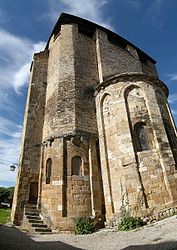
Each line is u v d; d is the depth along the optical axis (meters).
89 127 15.38
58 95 16.42
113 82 15.14
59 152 13.80
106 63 19.03
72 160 13.74
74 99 15.98
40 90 18.94
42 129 17.02
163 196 11.11
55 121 15.39
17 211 13.67
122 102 14.12
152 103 14.16
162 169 11.82
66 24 21.19
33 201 14.37
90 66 19.05
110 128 14.11
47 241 9.23
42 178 14.15
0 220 16.06
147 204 11.07
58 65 18.25
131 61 21.56
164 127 13.53
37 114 17.55
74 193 12.73
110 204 12.12
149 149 12.70
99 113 15.30
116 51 20.97
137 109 13.89
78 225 11.66
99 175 13.84
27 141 16.06
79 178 13.23
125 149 12.69
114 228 10.94
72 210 12.26
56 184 12.88
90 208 12.66
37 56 20.92
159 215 10.32
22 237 9.65
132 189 11.59
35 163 15.55
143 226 9.69
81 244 8.45
